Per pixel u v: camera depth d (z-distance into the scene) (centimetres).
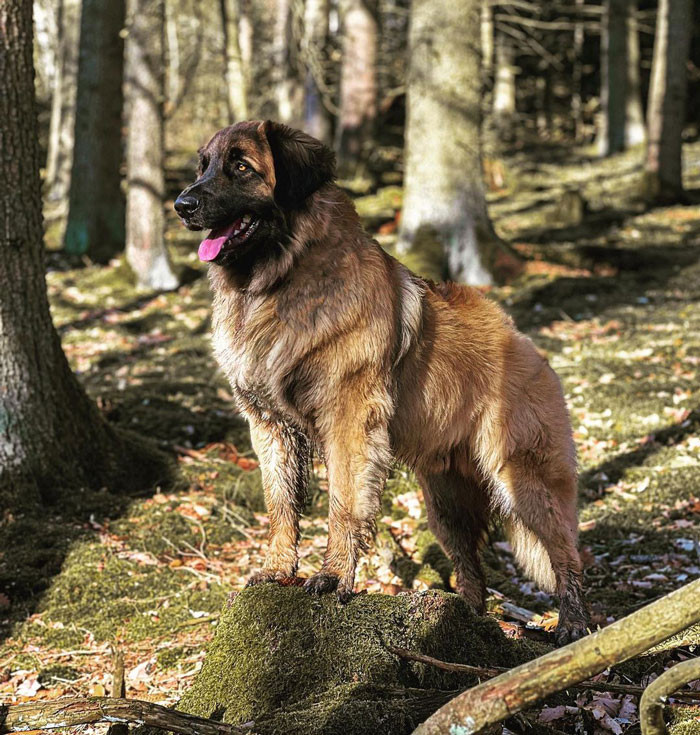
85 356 1052
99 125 1559
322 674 325
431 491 444
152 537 562
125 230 1603
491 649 353
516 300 1181
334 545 355
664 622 221
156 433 738
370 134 2383
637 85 2898
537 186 2253
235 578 523
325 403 357
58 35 2398
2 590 497
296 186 352
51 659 438
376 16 2359
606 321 1084
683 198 1894
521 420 402
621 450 709
